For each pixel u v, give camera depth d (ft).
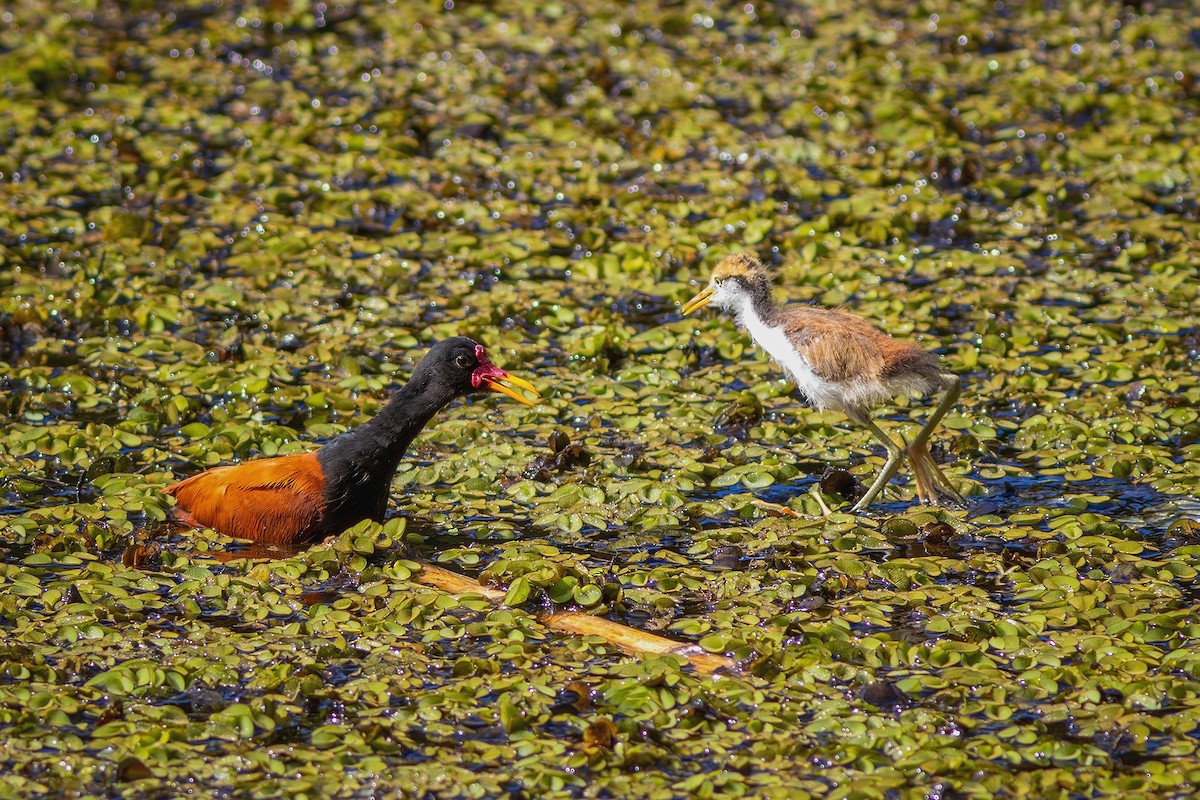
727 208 59.16
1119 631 33.73
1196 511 39.75
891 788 28.37
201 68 73.05
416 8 81.05
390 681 32.22
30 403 45.47
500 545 38.68
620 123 67.36
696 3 81.15
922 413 45.80
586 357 49.16
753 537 38.81
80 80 72.02
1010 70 71.97
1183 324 49.78
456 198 60.70
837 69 72.54
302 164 63.36
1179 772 28.76
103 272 53.67
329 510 38.27
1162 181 61.05
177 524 39.11
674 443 44.11
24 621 34.24
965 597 35.45
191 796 28.45
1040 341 49.75
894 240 57.31
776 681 32.37
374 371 48.11
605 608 35.47
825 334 40.11
